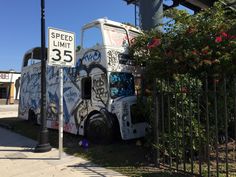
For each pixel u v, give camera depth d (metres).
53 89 11.38
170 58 6.54
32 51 13.80
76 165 6.81
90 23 9.25
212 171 5.98
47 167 6.74
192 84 6.50
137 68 9.08
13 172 6.47
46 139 8.41
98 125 8.63
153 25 10.95
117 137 8.54
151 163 6.69
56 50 7.30
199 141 6.40
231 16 8.26
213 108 6.89
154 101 6.62
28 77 14.20
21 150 8.62
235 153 7.33
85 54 9.52
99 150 8.05
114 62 8.73
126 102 8.26
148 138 7.05
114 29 9.10
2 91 45.50
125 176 5.86
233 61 6.25
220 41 6.23
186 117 6.60
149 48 7.30
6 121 16.22
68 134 10.85
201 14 7.66
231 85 6.76
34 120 13.77
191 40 6.67
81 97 9.59
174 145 6.50
